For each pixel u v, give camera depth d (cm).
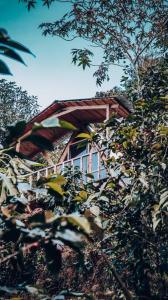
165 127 427
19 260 151
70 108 1158
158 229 411
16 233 128
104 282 505
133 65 1126
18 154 156
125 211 439
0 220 146
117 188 454
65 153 1355
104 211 440
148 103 501
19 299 150
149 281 409
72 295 147
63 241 116
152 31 1207
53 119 122
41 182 154
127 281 416
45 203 353
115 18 1210
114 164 492
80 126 1327
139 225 423
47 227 118
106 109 1077
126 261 424
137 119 491
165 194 348
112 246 451
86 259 492
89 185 463
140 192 415
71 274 570
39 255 542
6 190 162
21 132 137
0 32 108
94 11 1200
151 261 419
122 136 486
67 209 348
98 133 501
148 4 1191
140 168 442
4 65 109
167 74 652
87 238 125
